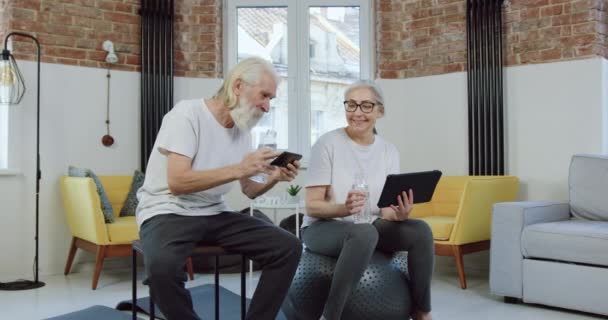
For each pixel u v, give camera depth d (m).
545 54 4.51
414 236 2.62
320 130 5.42
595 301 3.25
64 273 4.67
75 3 4.74
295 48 5.38
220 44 5.29
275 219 4.96
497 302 3.69
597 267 3.27
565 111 4.41
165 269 2.11
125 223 4.23
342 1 5.38
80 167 4.75
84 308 3.52
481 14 4.79
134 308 2.52
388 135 5.27
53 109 4.63
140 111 5.02
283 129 5.39
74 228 4.47
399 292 2.62
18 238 4.48
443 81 5.05
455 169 4.99
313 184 2.74
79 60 4.76
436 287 4.14
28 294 3.94
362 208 2.53
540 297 3.48
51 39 4.63
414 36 5.21
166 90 5.05
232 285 4.16
